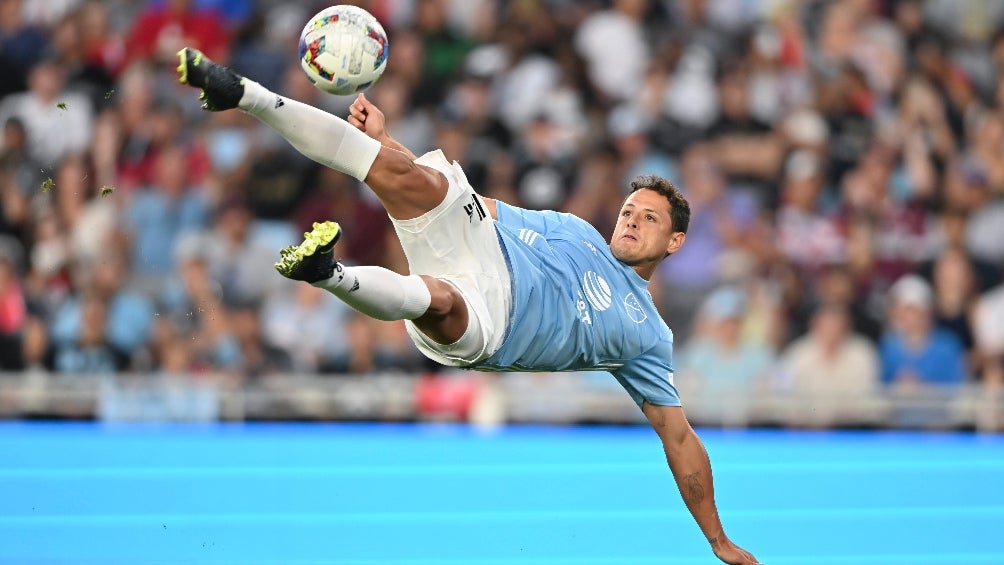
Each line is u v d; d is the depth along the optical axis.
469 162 43.44
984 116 47.47
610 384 37.91
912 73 47.88
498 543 23.84
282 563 22.08
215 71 16.84
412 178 18.53
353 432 36.28
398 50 45.44
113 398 37.09
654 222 20.95
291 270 16.47
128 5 46.09
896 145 45.34
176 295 39.75
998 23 49.69
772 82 46.16
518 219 20.64
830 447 34.75
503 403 37.56
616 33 46.44
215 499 27.20
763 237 42.28
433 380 37.69
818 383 38.84
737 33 47.47
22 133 43.59
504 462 31.94
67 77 44.62
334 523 25.27
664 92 45.12
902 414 37.88
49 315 39.62
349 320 39.09
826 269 41.97
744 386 38.28
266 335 39.22
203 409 37.16
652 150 44.25
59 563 21.70
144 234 41.16
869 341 40.00
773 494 28.66
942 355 39.94
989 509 27.42
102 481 28.69
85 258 40.47
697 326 39.84
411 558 22.62
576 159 43.44
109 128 43.38
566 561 22.58
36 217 42.12
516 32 46.09
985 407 37.88
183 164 42.06
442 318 18.23
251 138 42.78
